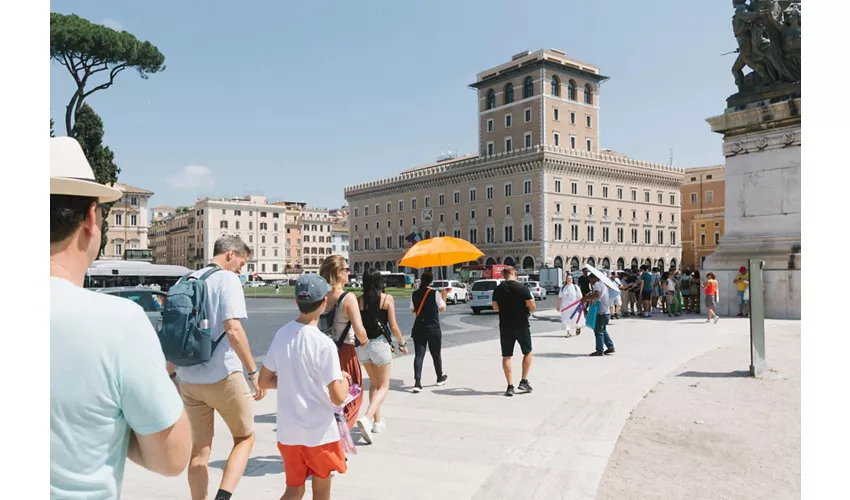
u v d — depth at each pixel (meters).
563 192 79.12
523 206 79.69
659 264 90.75
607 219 84.06
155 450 1.76
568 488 4.70
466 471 5.12
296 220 139.50
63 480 1.54
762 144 19.39
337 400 3.70
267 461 5.51
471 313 30.03
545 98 80.75
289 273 134.50
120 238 98.75
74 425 1.56
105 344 1.61
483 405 7.67
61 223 1.69
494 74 88.62
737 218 20.17
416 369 8.66
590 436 6.16
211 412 4.14
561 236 78.44
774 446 5.77
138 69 36.41
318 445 3.71
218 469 5.27
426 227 95.31
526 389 8.41
